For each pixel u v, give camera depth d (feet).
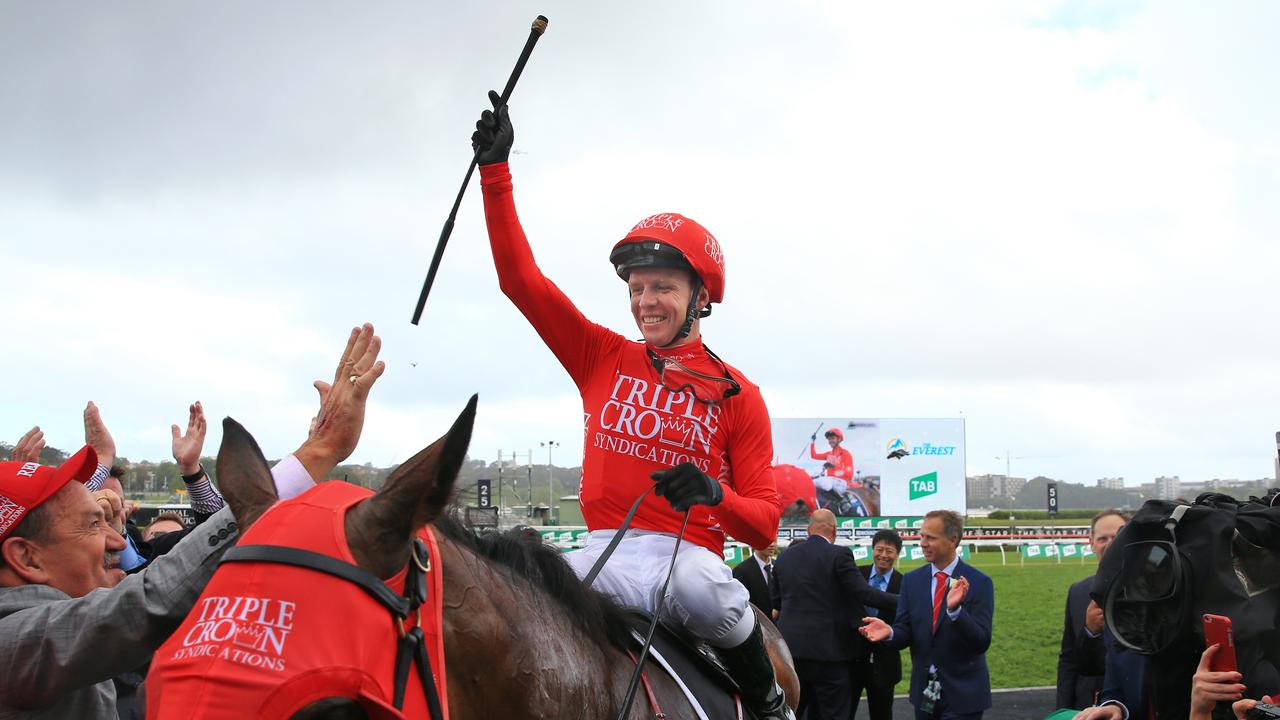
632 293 8.61
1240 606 7.79
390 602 4.70
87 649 5.87
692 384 8.32
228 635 4.19
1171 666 8.29
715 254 8.64
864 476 86.17
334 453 6.49
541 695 5.99
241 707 4.00
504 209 8.20
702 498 7.14
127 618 5.85
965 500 86.07
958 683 16.80
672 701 7.39
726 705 8.15
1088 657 13.84
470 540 6.42
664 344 8.44
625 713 6.51
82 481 7.06
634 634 7.50
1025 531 99.50
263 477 5.57
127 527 14.34
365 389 6.63
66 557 6.78
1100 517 15.97
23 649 5.94
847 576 19.49
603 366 8.68
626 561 8.05
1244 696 7.66
